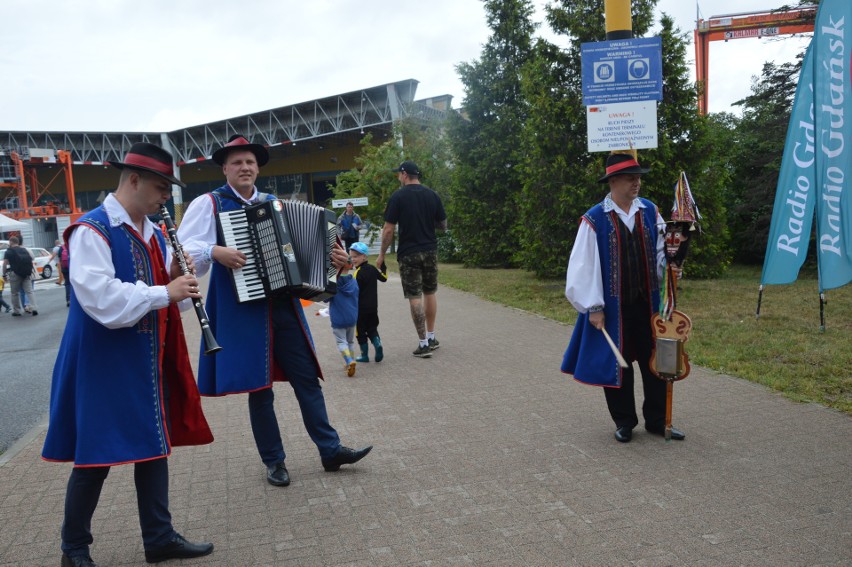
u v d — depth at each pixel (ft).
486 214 64.80
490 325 31.76
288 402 20.07
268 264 13.01
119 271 9.85
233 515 12.25
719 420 16.51
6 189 180.75
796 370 20.72
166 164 10.23
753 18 84.23
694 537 10.69
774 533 10.73
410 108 94.12
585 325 15.33
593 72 25.22
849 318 28.91
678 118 42.75
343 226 66.44
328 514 12.13
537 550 10.48
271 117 158.81
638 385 20.42
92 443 9.62
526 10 64.95
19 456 16.30
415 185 25.32
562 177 43.57
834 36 24.50
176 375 10.89
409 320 34.68
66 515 10.07
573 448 14.98
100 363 9.73
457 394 19.90
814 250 51.60
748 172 57.21
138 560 10.74
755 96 60.75
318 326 34.14
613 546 10.52
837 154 25.26
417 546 10.78
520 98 64.90
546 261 45.44
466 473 13.79
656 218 15.29
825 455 13.97
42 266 90.43
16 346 36.24
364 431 16.83
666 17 42.29
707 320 29.63
